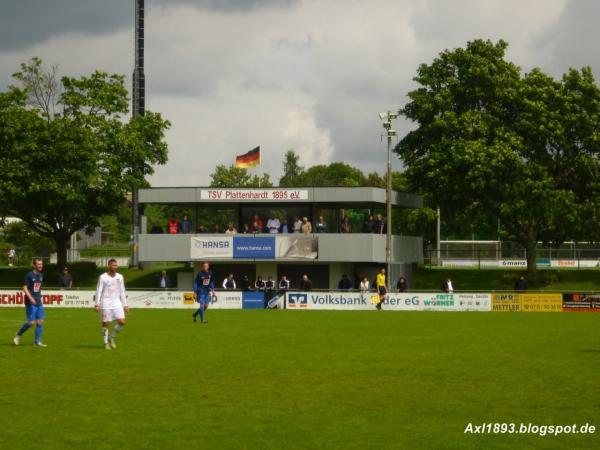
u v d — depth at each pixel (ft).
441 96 228.43
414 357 76.95
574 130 228.02
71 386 58.90
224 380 61.77
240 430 45.06
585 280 231.09
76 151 230.27
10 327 114.93
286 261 219.61
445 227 367.45
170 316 145.59
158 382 60.75
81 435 43.88
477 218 278.87
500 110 229.86
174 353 79.87
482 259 288.10
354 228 252.62
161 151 255.29
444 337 99.86
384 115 191.52
